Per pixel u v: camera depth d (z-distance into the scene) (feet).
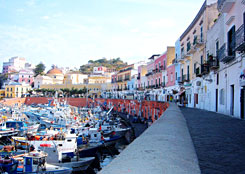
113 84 339.77
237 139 25.09
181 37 137.59
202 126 36.35
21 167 62.69
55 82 429.79
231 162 15.94
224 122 42.57
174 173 11.34
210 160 16.30
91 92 362.74
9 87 388.78
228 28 62.75
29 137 80.89
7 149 75.61
